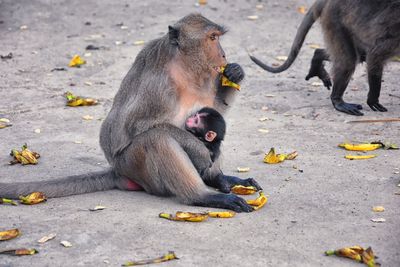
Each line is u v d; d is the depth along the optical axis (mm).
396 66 20172
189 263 9383
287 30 22812
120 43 21484
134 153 11422
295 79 19094
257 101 17359
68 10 23953
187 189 11250
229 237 10156
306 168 13086
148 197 11797
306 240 10109
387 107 16984
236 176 12734
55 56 20438
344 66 16703
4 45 21219
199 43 11312
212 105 11992
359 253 9531
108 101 17281
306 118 16250
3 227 10516
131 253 9664
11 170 13102
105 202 11516
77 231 10344
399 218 10875
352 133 15195
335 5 16625
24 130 15312
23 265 9375
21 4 24141
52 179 11977
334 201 11539
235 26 22891
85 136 15008
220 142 11828
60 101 17203
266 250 9773
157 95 11234
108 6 24391
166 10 24141
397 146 14328
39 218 10852
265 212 11086
